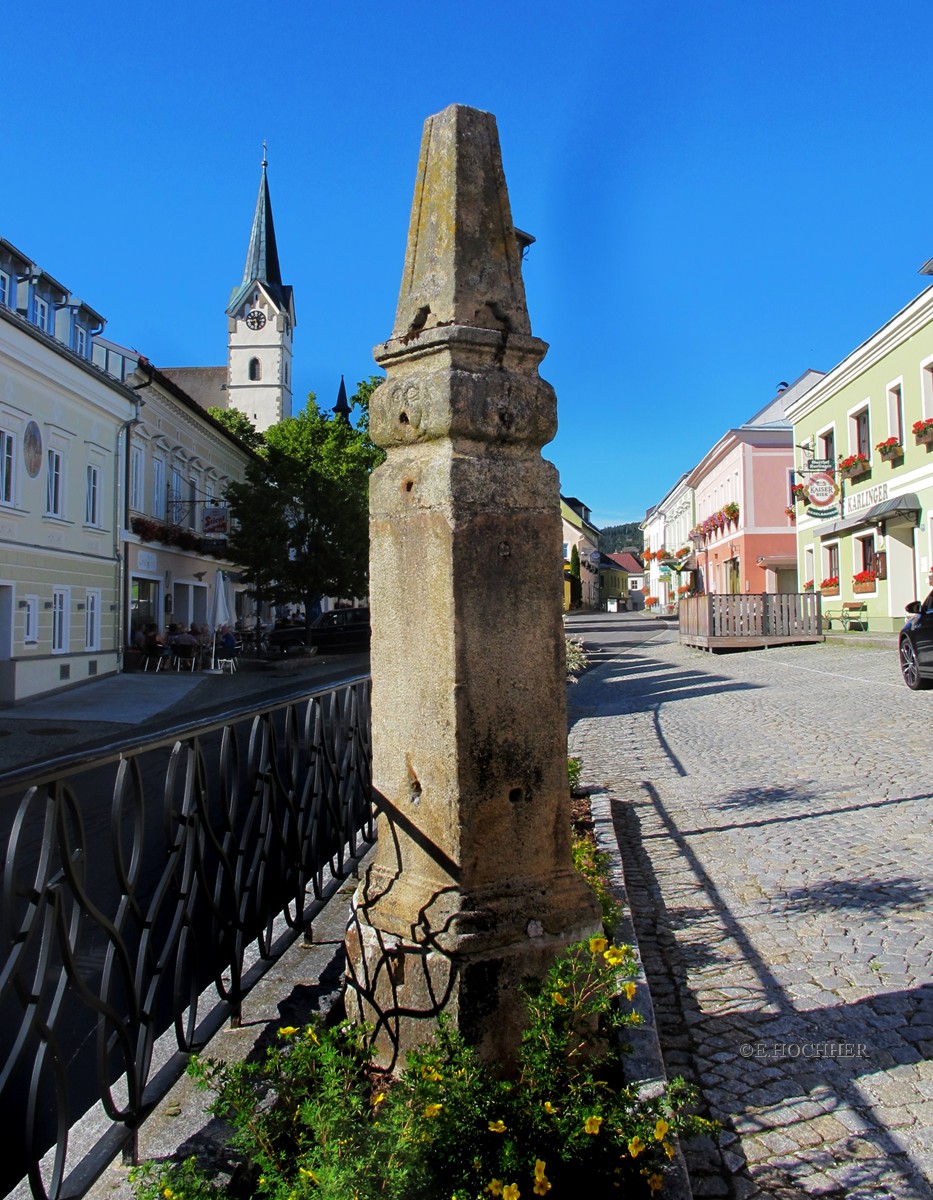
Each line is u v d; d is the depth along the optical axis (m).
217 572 39.28
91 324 30.59
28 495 22.39
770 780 8.87
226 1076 2.51
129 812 8.96
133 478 30.59
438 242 3.14
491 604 2.99
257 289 80.00
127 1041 2.65
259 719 4.01
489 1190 2.29
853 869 5.84
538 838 3.07
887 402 26.31
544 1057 2.62
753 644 28.06
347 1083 2.58
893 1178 2.80
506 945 2.90
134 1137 2.64
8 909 2.19
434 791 2.98
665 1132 2.45
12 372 21.53
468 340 3.02
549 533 3.14
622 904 4.94
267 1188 2.27
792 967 4.38
